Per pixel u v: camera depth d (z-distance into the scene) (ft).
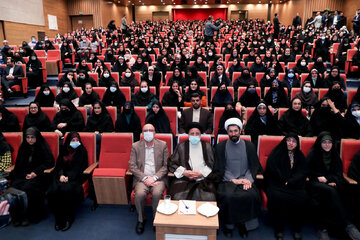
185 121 15.38
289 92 21.67
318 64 26.35
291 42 43.86
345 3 62.64
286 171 10.02
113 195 10.61
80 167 11.02
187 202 8.74
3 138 12.03
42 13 60.80
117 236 9.31
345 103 17.76
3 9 47.98
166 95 18.70
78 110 15.46
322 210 9.64
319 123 14.61
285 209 9.24
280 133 14.05
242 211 9.25
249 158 10.65
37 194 10.23
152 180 10.23
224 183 10.25
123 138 11.63
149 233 9.45
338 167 10.35
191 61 30.01
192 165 10.82
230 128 10.53
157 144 11.07
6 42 32.35
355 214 9.56
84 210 10.94
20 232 9.55
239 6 95.50
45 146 11.43
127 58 30.01
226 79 23.08
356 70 26.50
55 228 9.70
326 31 43.47
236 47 38.04
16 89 23.82
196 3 93.61
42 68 27.25
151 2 90.84
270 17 95.25
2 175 11.05
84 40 37.86
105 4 75.97
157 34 53.26
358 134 14.15
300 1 71.82
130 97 20.22
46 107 17.28
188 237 7.73
